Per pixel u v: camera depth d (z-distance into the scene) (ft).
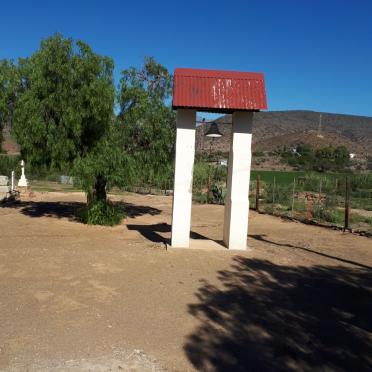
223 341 15.65
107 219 41.22
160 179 42.63
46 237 33.65
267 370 13.66
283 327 17.19
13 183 69.67
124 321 17.15
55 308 18.25
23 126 39.01
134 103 41.57
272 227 44.96
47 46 39.17
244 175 30.60
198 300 19.97
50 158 40.04
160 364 13.78
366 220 51.06
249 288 22.22
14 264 25.04
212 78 29.84
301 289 22.47
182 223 30.71
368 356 14.89
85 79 39.63
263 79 30.30
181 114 29.91
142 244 31.78
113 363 13.67
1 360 13.61
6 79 43.50
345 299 21.09
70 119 37.58
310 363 14.23
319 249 33.32
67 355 14.10
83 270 24.21
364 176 110.11
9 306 18.30
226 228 31.89
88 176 37.55
